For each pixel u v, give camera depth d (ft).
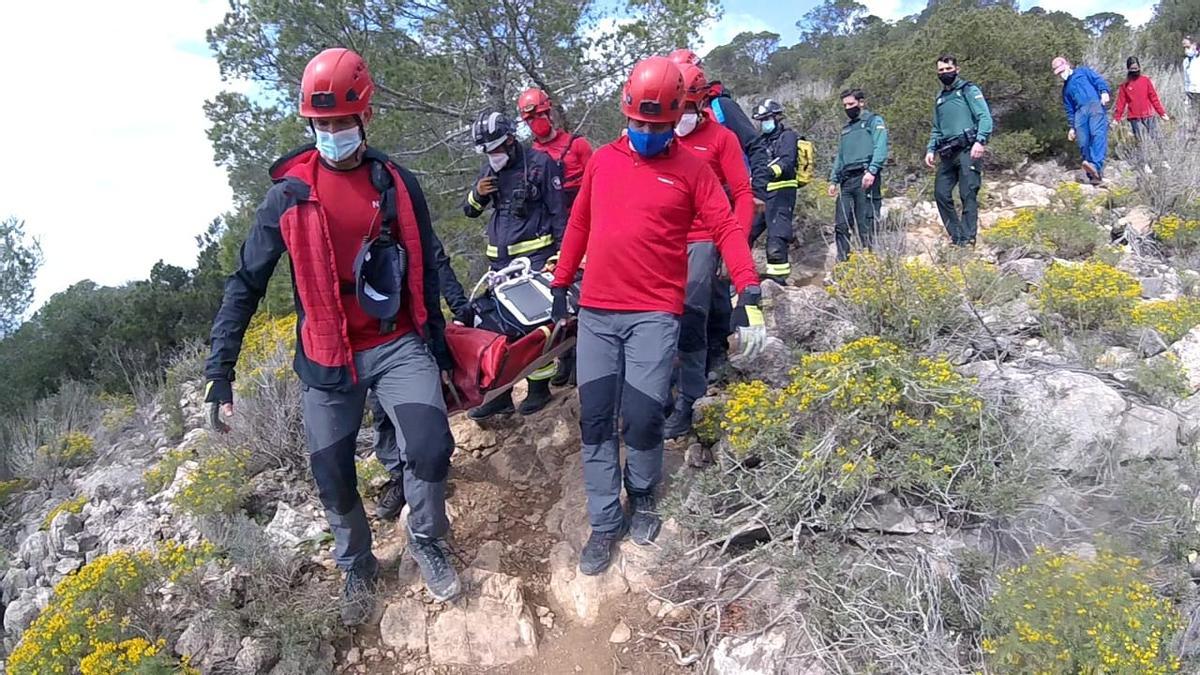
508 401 15.30
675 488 11.91
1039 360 13.84
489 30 28.99
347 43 28.86
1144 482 10.85
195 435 19.85
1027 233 20.80
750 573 11.07
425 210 10.22
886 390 11.50
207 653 10.61
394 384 10.14
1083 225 20.75
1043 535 10.62
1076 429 11.86
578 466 13.78
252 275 9.62
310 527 12.69
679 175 10.46
